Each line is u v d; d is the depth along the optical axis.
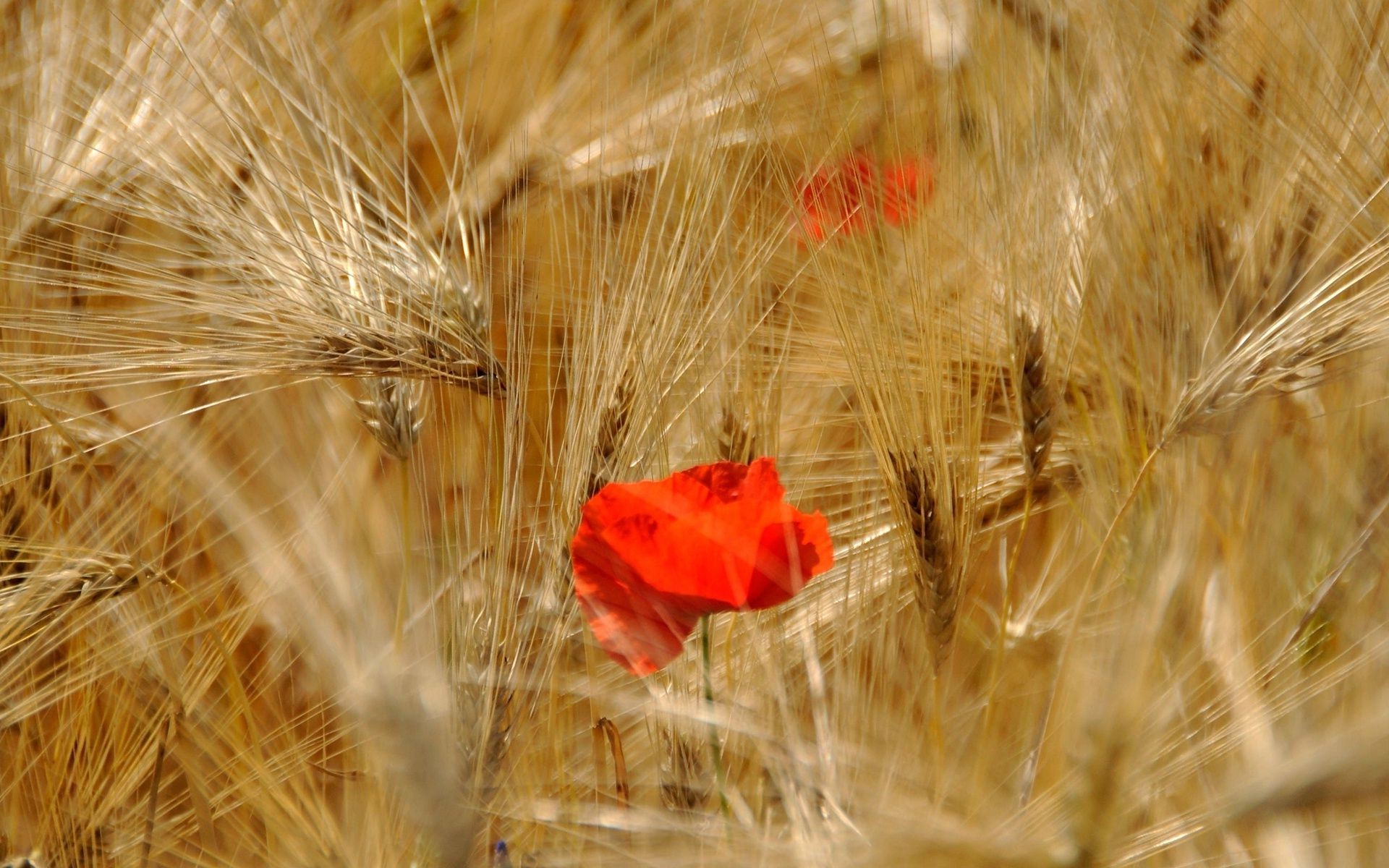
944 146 1.74
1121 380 1.74
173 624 1.73
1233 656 1.67
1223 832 1.66
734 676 1.69
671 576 1.59
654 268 1.71
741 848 1.63
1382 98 1.74
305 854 1.67
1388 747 1.58
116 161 1.78
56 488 1.77
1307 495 1.74
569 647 1.72
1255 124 1.74
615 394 1.69
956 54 1.78
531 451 1.78
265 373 1.69
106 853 1.72
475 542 1.69
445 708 1.61
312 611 1.63
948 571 1.64
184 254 1.77
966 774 1.65
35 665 1.75
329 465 1.75
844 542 1.75
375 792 1.66
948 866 1.59
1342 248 1.73
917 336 1.70
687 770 1.68
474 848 1.62
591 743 1.73
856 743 1.66
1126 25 1.75
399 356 1.68
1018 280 1.70
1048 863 1.59
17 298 1.76
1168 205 1.74
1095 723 1.58
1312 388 1.70
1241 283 1.72
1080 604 1.65
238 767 1.69
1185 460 1.70
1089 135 1.73
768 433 1.74
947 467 1.64
